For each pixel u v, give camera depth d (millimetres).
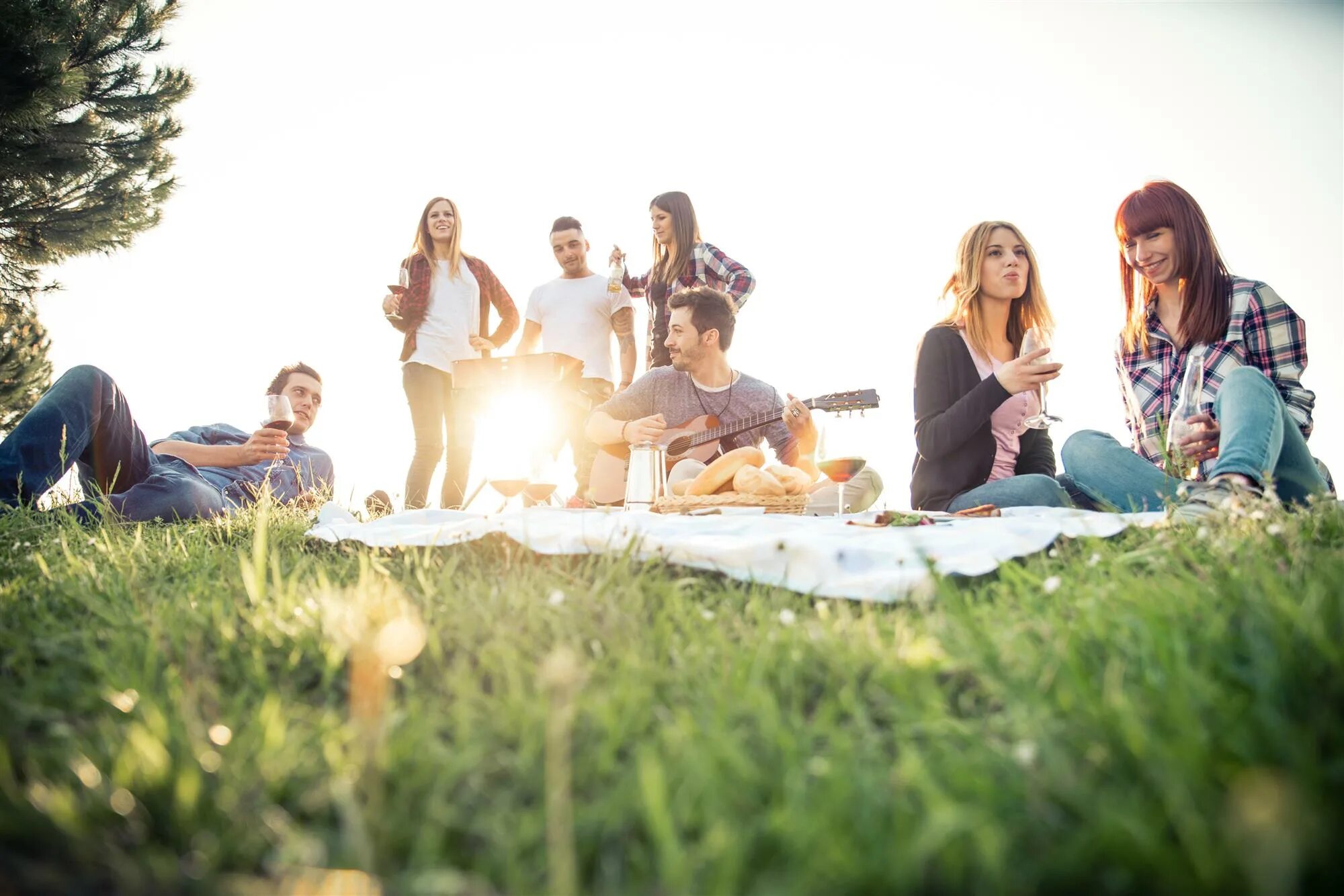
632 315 5969
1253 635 1074
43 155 9945
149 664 1274
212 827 871
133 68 10438
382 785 936
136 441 3496
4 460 2980
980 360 3449
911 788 853
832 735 950
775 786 885
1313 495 2010
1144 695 991
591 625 1479
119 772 930
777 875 750
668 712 1124
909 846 737
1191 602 1257
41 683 1263
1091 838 727
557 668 875
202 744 994
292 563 2252
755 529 2256
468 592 1733
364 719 965
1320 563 1431
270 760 957
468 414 5648
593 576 1891
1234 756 831
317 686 1336
